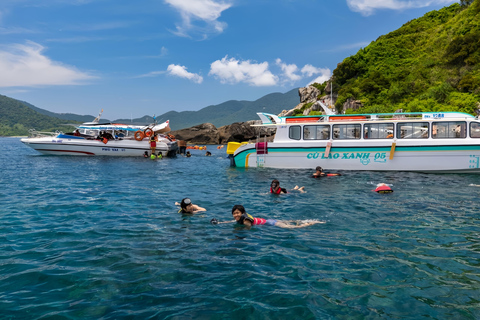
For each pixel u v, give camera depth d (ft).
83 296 13.15
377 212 27.86
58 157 97.30
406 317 11.64
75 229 22.66
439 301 12.78
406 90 195.62
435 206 30.09
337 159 60.34
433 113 57.57
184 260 16.96
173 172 61.16
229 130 239.09
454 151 54.80
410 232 22.02
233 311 12.02
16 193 37.17
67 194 36.73
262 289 13.74
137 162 85.20
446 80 185.88
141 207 30.04
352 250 18.53
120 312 11.93
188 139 241.35
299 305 12.45
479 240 20.25
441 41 222.69
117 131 110.52
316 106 236.63
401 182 45.29
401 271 15.60
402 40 249.14
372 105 199.82
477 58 187.21
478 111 154.92
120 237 20.88
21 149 162.09
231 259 17.11
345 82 243.19
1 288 13.88
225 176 54.13
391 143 57.57
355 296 13.19
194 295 13.21
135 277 14.89
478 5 220.84
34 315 11.76
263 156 64.64
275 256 17.56
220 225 23.82
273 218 26.08
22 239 20.48
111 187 42.29
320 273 15.37
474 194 36.14
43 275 15.10
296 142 62.34
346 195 35.94
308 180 48.11
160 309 12.12
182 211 27.99
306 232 22.12
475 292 13.50
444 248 18.80
